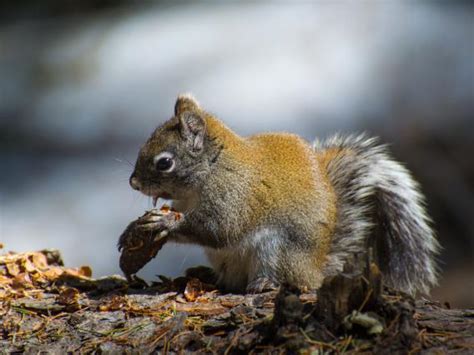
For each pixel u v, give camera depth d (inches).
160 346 248.7
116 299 284.5
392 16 814.5
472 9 828.0
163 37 860.6
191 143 323.0
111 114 770.2
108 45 869.8
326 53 777.6
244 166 319.3
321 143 374.9
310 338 229.6
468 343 230.2
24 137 769.6
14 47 900.6
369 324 228.2
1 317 277.3
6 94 820.0
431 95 725.3
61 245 624.1
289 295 235.0
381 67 757.3
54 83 828.0
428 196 658.8
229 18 879.1
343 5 853.2
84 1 997.8
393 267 365.7
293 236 319.0
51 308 282.2
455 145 685.9
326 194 331.9
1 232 632.4
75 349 254.8
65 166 724.7
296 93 733.3
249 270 321.1
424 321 245.6
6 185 703.1
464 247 637.3
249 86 746.8
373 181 348.8
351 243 335.9
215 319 261.3
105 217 652.7
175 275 588.1
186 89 766.5
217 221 317.1
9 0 1024.9
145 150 329.4
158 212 313.4
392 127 703.1
